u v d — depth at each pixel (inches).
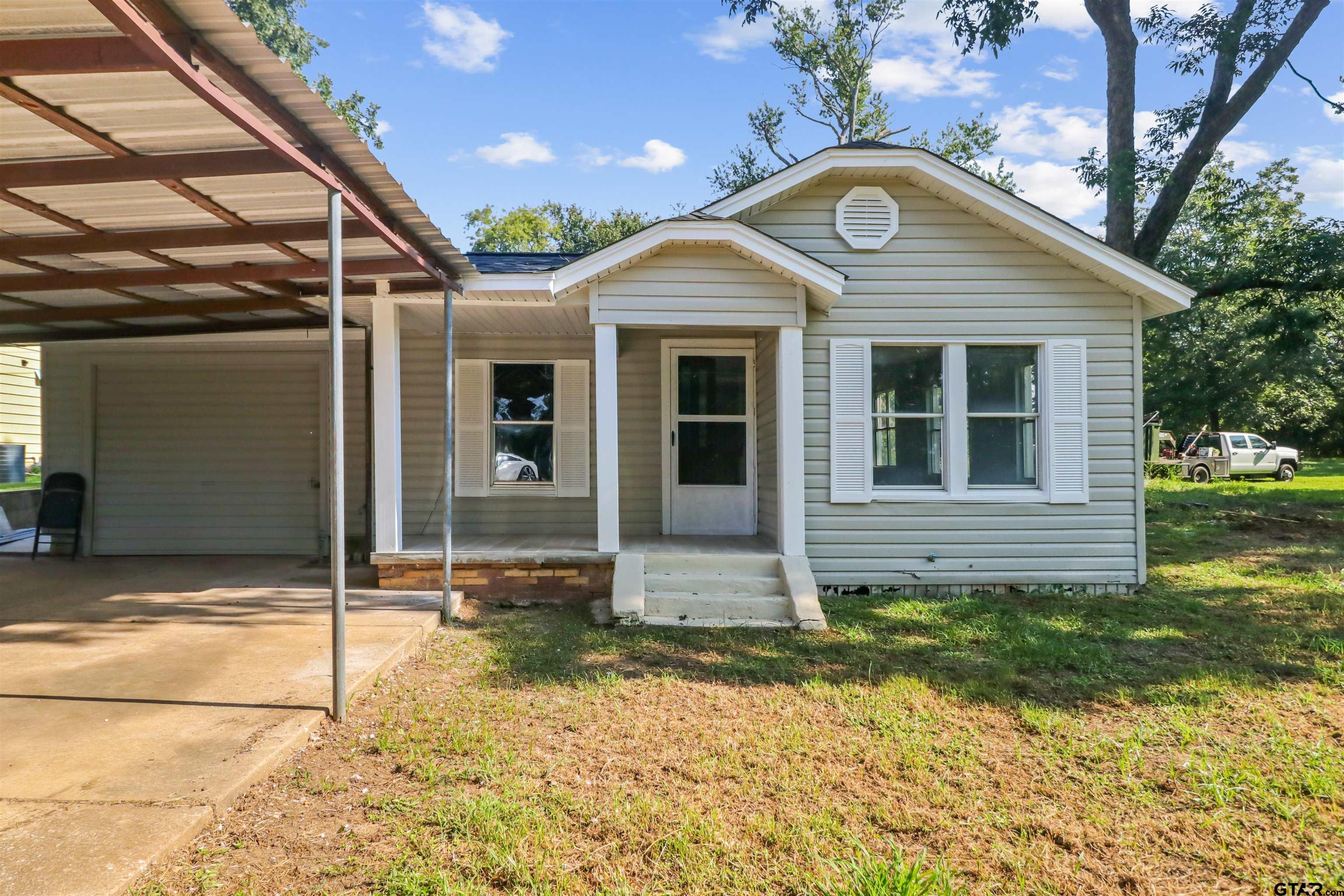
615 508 293.9
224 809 123.9
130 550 369.7
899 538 314.8
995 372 322.3
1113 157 570.9
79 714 159.0
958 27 625.6
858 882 107.3
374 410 285.6
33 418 615.2
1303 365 748.6
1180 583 341.1
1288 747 160.9
